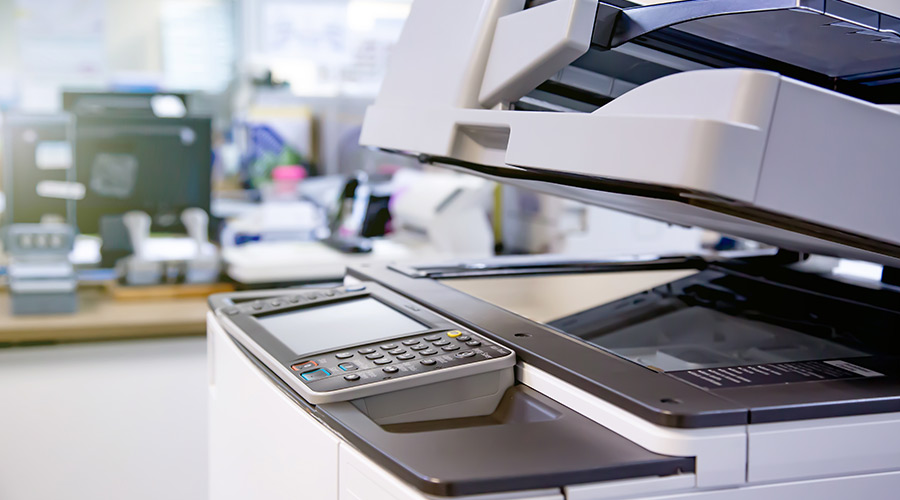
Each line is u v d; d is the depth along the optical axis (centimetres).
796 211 49
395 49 87
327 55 384
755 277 93
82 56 380
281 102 296
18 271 185
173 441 173
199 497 159
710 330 78
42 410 174
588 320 84
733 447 51
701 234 199
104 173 214
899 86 69
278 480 66
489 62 71
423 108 76
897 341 71
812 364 63
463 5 76
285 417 64
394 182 246
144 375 186
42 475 161
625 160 50
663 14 58
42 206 196
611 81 71
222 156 323
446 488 46
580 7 61
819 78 71
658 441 51
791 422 52
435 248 219
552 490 48
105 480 162
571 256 108
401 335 71
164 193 217
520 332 71
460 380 64
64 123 198
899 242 52
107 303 199
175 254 210
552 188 78
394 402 62
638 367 61
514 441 52
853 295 82
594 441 53
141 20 381
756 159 47
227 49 383
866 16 52
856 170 50
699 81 49
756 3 52
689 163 46
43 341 190
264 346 71
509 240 230
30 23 373
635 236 202
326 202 262
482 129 68
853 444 54
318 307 84
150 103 227
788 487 53
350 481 54
